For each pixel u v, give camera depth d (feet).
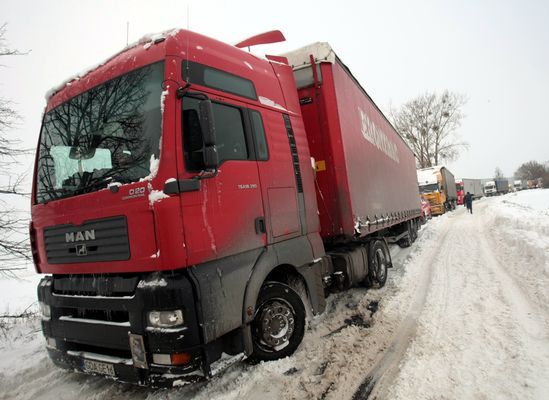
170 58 10.59
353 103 21.67
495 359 11.50
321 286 15.64
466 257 29.43
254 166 12.59
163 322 9.52
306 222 15.08
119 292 10.43
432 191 99.60
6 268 20.44
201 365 9.96
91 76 12.14
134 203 9.77
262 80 14.24
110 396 12.01
